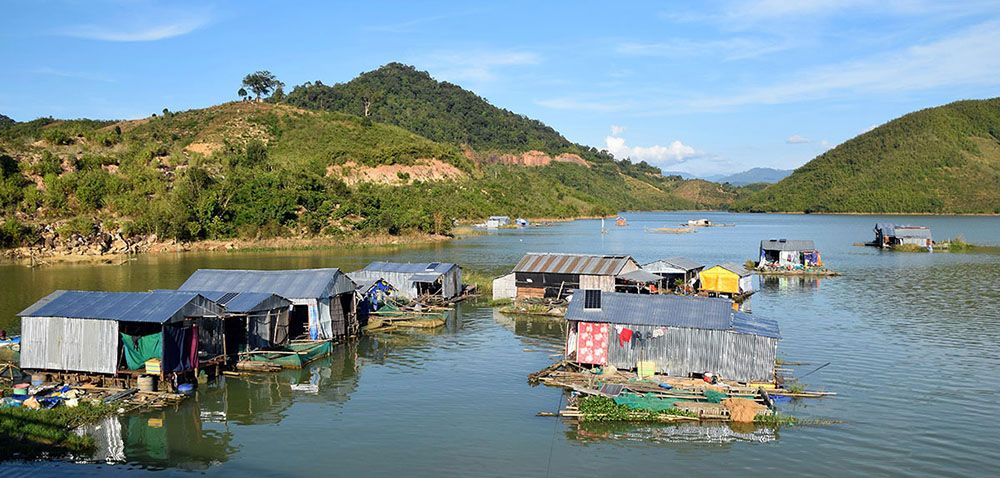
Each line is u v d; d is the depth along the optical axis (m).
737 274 73.44
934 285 82.31
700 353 39.75
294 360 45.41
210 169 155.88
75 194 123.94
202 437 33.22
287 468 29.80
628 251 131.50
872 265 104.62
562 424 34.94
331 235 139.62
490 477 28.81
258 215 133.62
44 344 39.50
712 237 176.50
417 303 67.25
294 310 53.34
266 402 38.59
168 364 38.75
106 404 35.97
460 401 38.75
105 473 29.11
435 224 161.00
